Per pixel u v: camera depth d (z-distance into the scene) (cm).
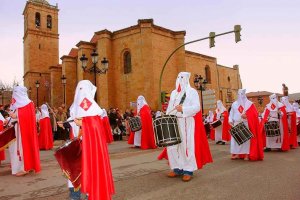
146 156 1209
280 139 1305
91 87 474
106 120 1894
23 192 655
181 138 731
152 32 3522
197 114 759
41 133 1530
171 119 682
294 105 1673
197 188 648
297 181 695
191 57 4703
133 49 3572
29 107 853
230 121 1086
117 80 3678
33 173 872
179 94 775
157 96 3494
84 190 433
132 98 3550
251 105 1052
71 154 466
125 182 719
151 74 3425
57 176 825
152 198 577
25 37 5953
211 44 1986
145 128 1516
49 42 5838
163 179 748
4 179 793
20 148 831
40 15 5794
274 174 782
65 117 2016
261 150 1033
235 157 1077
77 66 4472
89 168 441
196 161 726
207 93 2847
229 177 756
